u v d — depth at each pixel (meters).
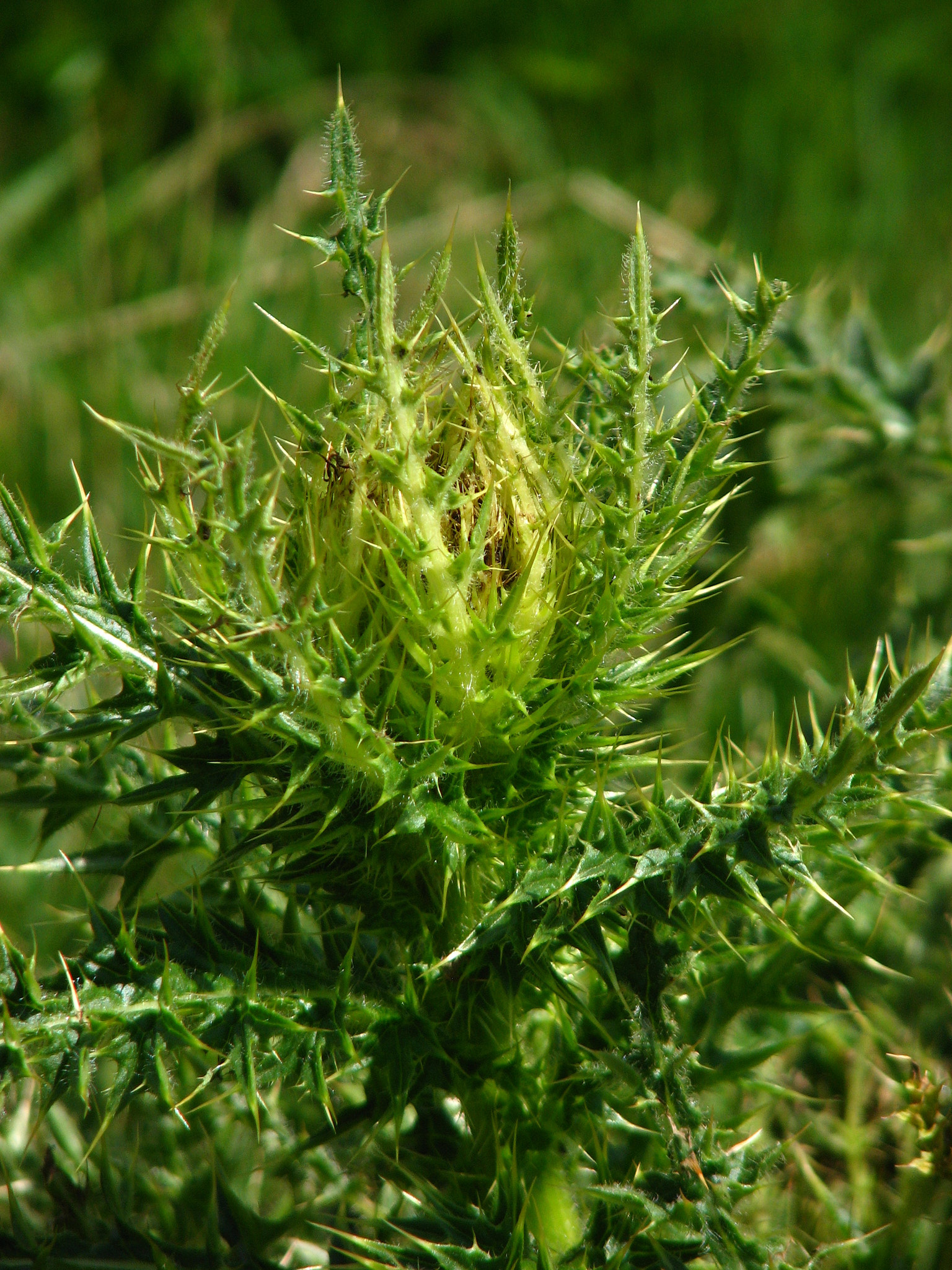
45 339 1.09
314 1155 0.71
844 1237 0.71
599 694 0.65
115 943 0.65
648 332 0.65
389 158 1.36
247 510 0.62
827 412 0.83
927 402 0.83
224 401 0.99
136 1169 0.71
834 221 1.28
